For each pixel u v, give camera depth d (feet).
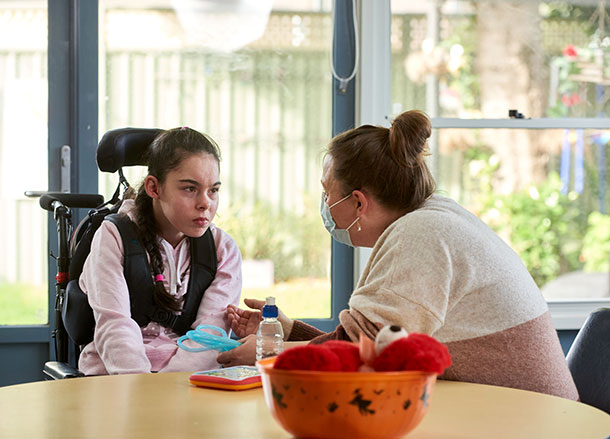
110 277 6.08
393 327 2.91
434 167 9.66
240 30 9.59
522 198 9.82
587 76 9.91
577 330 9.77
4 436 3.12
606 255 9.97
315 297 9.78
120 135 6.89
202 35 9.55
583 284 9.96
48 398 3.83
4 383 9.27
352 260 9.69
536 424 3.34
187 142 6.32
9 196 9.39
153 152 6.41
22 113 9.37
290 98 9.70
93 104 9.35
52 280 9.37
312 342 4.82
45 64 9.37
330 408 2.66
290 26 9.64
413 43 9.61
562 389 4.65
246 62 9.62
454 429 3.25
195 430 3.21
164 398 3.84
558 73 9.86
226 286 6.57
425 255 4.49
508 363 4.57
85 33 9.30
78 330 6.42
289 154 9.73
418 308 4.39
